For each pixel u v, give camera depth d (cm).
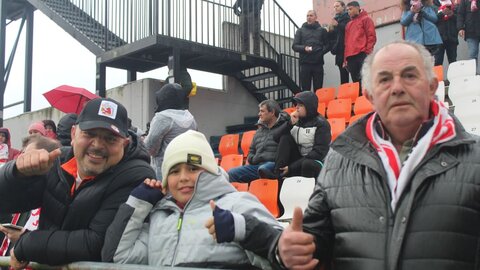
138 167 276
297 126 611
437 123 194
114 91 1104
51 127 617
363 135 208
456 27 944
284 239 196
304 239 193
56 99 567
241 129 1115
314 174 588
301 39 1038
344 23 1029
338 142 212
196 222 243
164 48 966
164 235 247
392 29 1151
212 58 1048
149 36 945
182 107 503
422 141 192
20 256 271
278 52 1195
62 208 272
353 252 195
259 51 1111
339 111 957
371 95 214
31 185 274
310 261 195
